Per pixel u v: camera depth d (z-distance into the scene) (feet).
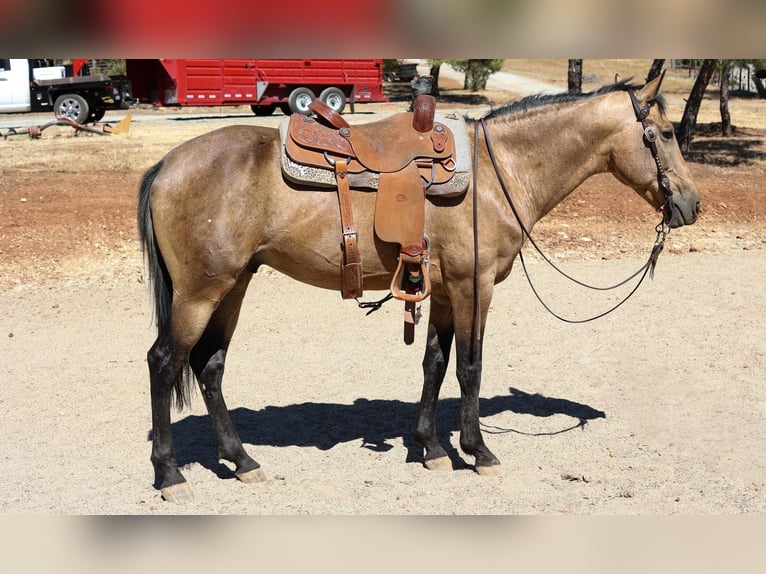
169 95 76.74
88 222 36.78
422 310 27.78
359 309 27.96
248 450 17.39
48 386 20.99
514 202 15.79
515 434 18.20
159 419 14.90
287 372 22.27
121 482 15.83
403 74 132.26
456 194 14.88
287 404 20.07
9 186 42.09
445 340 16.53
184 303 14.56
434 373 16.51
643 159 15.98
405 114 15.76
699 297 28.91
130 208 39.01
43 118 77.30
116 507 14.75
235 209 14.23
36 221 36.45
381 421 19.06
